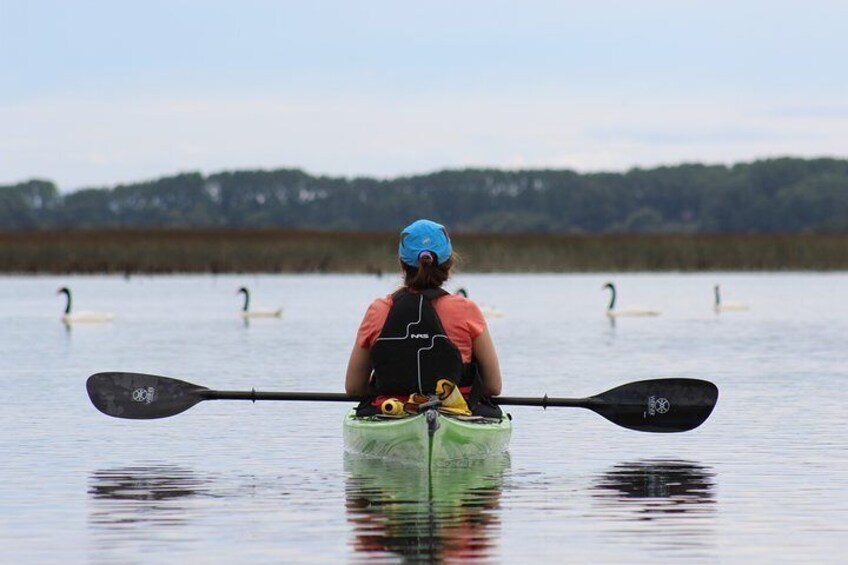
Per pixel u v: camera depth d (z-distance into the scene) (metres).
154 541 37.53
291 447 54.53
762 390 74.69
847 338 116.88
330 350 102.69
